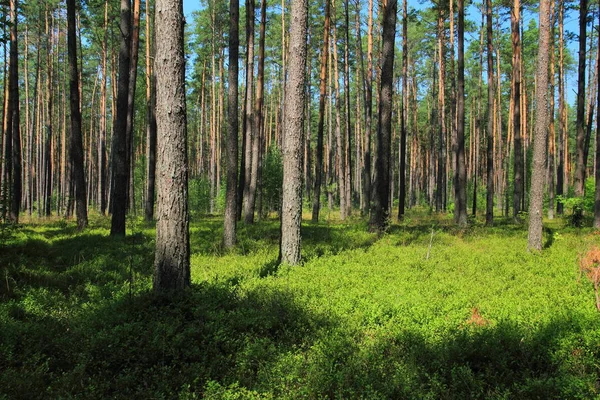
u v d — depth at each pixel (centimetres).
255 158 2125
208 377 454
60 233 1582
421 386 421
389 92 1608
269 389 427
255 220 2248
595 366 455
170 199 705
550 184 2788
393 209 3997
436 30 3228
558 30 3002
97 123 5094
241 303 660
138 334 541
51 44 3809
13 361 479
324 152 5753
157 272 710
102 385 436
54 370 488
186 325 578
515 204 2219
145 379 457
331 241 1372
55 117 4734
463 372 440
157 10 699
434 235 1462
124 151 1500
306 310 620
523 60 3584
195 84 4800
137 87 3819
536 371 466
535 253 1099
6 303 681
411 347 499
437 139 5109
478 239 1409
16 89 2028
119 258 1101
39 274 896
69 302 725
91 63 4262
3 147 2467
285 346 519
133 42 2200
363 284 768
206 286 744
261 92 2189
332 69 3756
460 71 1998
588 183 2184
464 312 619
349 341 514
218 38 4041
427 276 859
